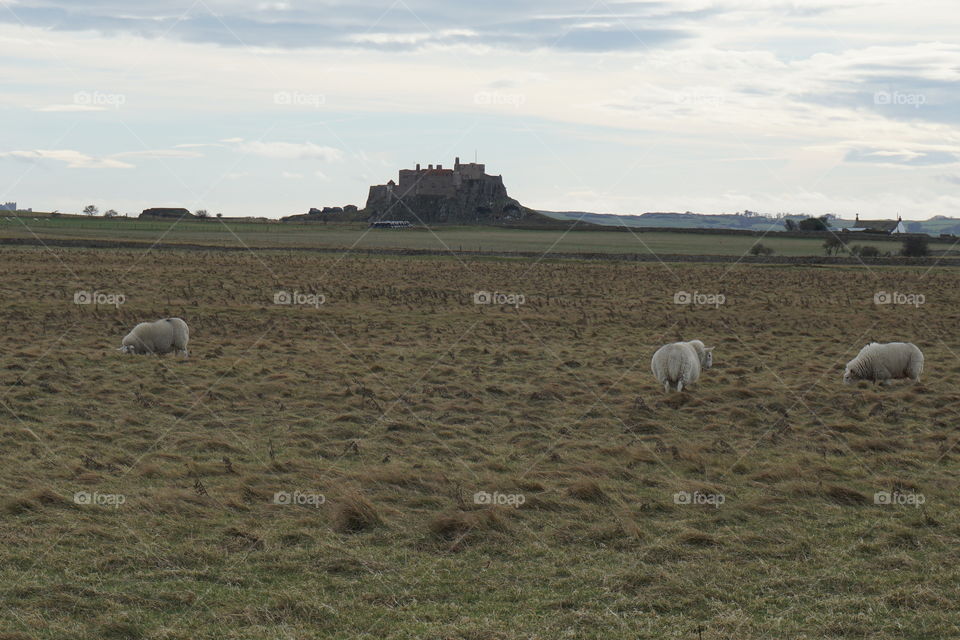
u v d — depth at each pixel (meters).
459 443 20.19
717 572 12.62
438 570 12.66
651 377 29.27
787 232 194.50
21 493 15.26
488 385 27.09
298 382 27.20
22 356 30.05
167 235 141.50
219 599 11.44
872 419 22.97
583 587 12.06
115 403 23.39
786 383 28.36
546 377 29.12
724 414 23.53
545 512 15.25
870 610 11.29
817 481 17.19
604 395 25.98
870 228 187.00
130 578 12.05
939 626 10.80
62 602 11.19
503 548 13.48
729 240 168.62
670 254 118.00
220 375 28.03
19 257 78.94
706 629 10.76
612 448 19.48
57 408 22.55
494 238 170.88
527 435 21.03
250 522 14.42
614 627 10.82
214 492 15.84
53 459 17.77
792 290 67.00
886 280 78.12
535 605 11.47
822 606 11.50
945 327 44.81
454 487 16.47
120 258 83.88
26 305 44.84
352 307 49.69
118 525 14.05
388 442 20.27
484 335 39.81
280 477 17.08
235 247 108.31
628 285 70.19
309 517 14.68
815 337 41.03
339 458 18.80
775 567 12.81
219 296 52.97
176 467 17.52
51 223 163.75
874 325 45.62
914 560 13.07
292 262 85.75
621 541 13.77
